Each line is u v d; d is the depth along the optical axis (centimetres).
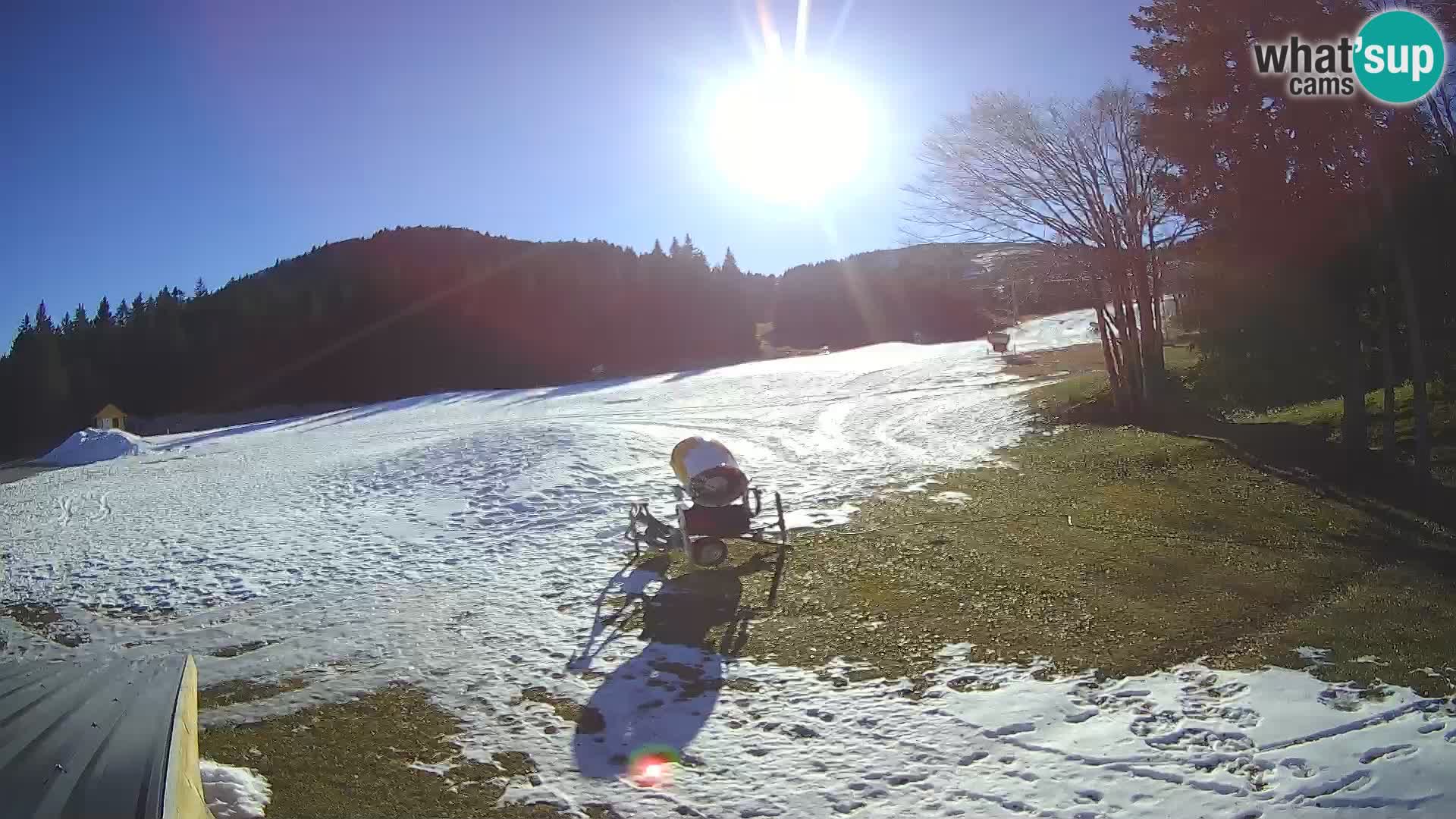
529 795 698
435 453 2378
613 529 1609
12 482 3150
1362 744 662
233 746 816
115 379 7969
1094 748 707
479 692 923
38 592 1473
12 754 401
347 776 746
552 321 8488
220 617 1272
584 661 995
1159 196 2192
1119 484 1672
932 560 1273
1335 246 1534
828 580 1224
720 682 906
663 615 1134
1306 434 1822
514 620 1158
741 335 9038
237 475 2659
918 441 2359
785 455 2270
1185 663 855
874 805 651
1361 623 911
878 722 788
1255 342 1736
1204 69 1683
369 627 1170
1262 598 1016
